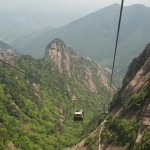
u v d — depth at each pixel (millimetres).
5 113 152000
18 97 180000
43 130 165750
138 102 72375
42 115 186625
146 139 55062
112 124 77250
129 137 62594
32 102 190625
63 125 194000
